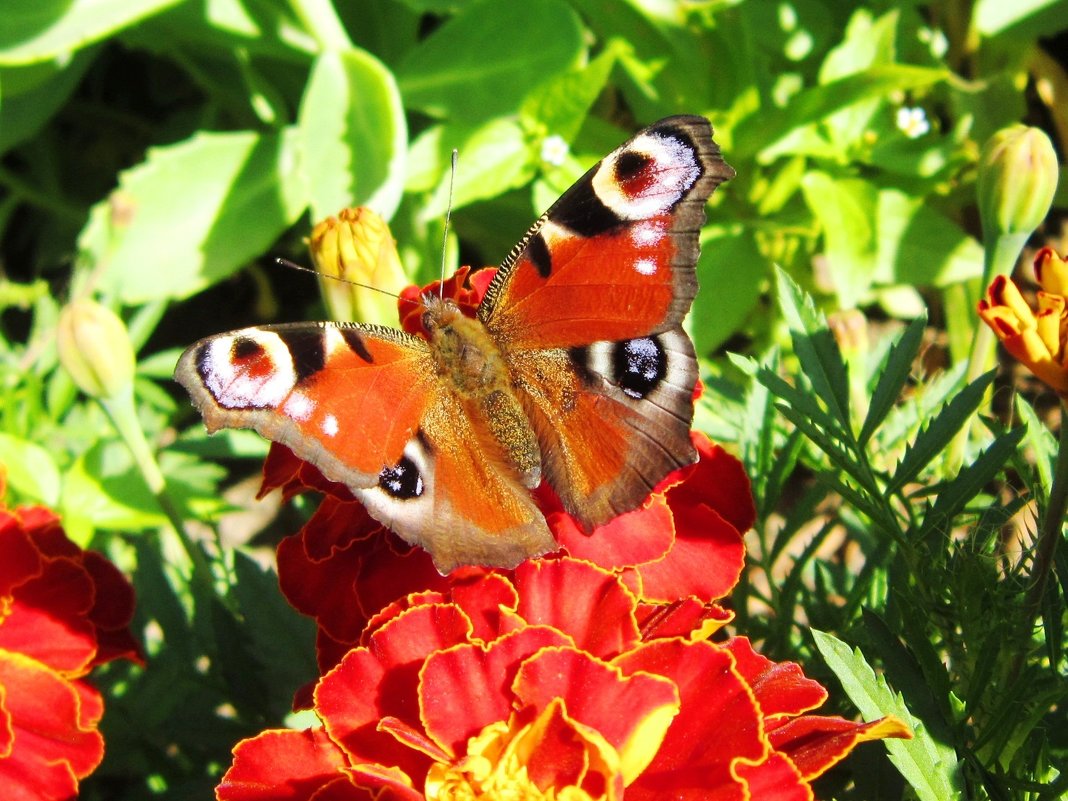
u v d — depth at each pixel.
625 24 0.36
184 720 0.26
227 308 0.44
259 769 0.19
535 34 0.36
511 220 0.39
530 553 0.20
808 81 0.40
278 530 0.38
